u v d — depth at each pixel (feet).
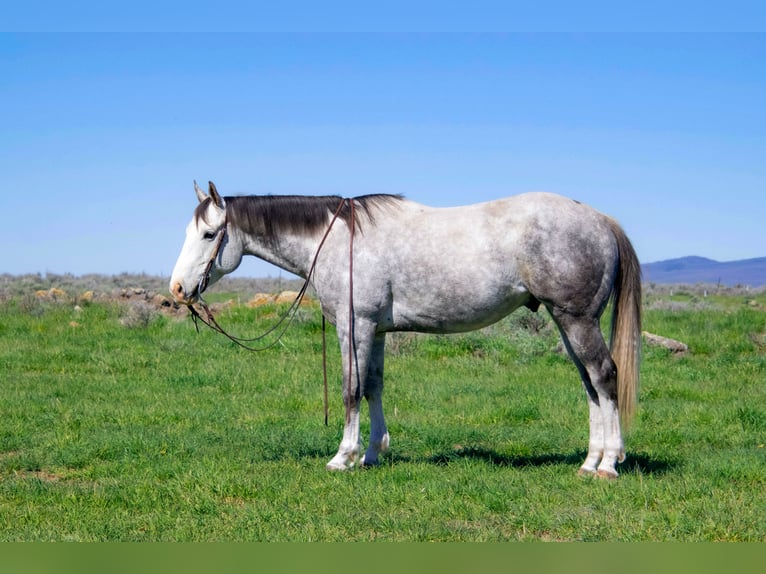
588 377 24.00
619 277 23.91
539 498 20.98
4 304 74.49
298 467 25.22
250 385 41.42
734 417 32.71
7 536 18.70
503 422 33.47
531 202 23.65
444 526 18.79
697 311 71.31
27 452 27.86
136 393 39.19
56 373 45.37
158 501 21.50
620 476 23.16
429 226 24.31
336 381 42.32
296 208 25.67
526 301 24.22
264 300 74.54
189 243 25.66
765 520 18.44
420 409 35.99
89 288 135.03
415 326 24.95
